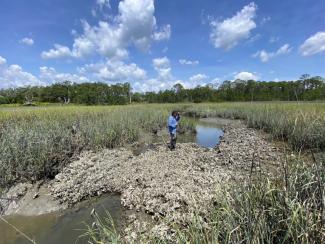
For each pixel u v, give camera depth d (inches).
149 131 725.3
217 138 669.3
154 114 876.6
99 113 861.8
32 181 270.2
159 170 308.5
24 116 692.7
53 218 219.6
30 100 3058.6
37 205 236.2
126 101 3026.6
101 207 240.5
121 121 613.0
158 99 3410.4
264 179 147.3
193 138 667.4
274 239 112.7
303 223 104.7
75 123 525.7
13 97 3058.6
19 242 184.1
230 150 416.2
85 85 3339.1
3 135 351.9
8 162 269.1
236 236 115.0
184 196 215.0
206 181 253.3
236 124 890.1
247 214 118.4
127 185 278.1
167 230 165.3
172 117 472.7
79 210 235.1
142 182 273.3
